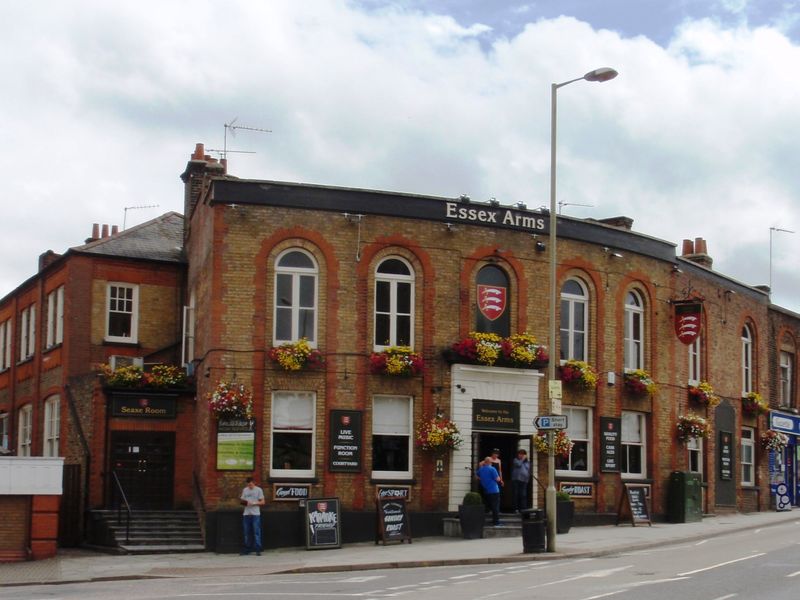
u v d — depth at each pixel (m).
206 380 27.20
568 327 30.92
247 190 27.25
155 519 27.03
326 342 27.39
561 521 27.64
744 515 36.31
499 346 28.53
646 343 32.88
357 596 15.62
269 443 26.70
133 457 28.89
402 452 27.97
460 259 28.97
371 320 27.86
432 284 28.52
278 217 27.44
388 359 27.42
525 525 22.88
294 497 26.56
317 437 27.09
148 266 33.00
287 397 27.19
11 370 38.50
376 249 28.11
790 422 41.62
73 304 32.06
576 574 18.59
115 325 32.53
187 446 29.20
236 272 27.00
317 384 27.22
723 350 37.25
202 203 29.52
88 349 32.03
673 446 33.22
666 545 25.19
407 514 26.38
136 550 25.36
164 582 19.53
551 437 23.39
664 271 33.66
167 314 33.03
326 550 25.30
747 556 21.12
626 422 32.22
